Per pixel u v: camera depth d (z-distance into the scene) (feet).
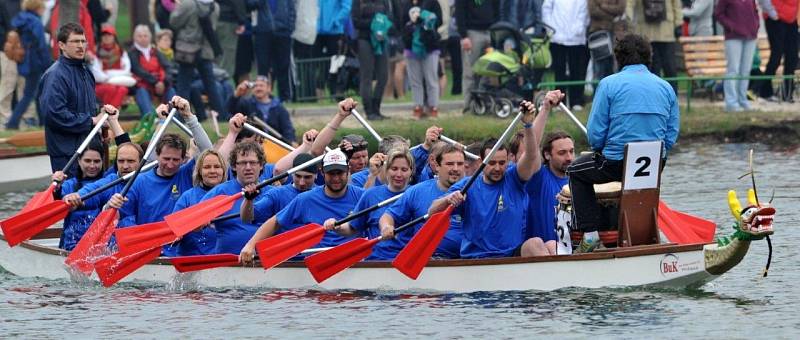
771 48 210.79
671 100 106.73
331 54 215.51
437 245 107.04
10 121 186.70
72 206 121.39
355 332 96.12
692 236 113.70
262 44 199.52
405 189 112.98
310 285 111.45
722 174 167.43
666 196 152.97
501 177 110.01
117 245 117.29
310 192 113.39
